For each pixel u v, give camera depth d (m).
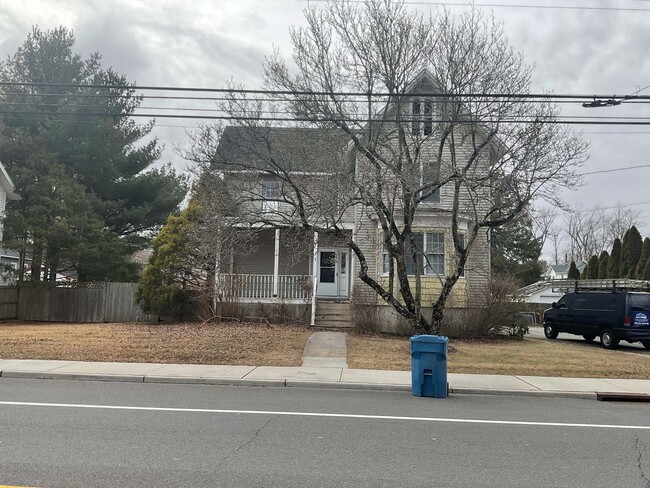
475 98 13.98
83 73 26.44
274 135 14.56
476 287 20.11
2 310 21.92
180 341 15.21
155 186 27.36
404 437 6.84
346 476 5.27
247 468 5.44
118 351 13.75
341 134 14.37
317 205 13.87
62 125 24.67
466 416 8.27
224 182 14.93
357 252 14.84
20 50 25.70
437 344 9.99
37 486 4.80
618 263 34.03
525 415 8.51
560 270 66.75
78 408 8.14
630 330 17.97
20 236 21.81
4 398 8.87
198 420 7.50
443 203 20.36
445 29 14.19
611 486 5.17
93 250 21.88
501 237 40.00
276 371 11.84
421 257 20.38
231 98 14.28
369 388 10.62
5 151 24.28
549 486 5.13
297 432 6.95
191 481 5.02
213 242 15.93
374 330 18.80
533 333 24.67
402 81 14.27
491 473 5.47
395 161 14.54
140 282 20.06
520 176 13.95
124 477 5.08
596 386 11.13
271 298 20.41
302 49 14.44
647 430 7.62
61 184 22.52
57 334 16.52
